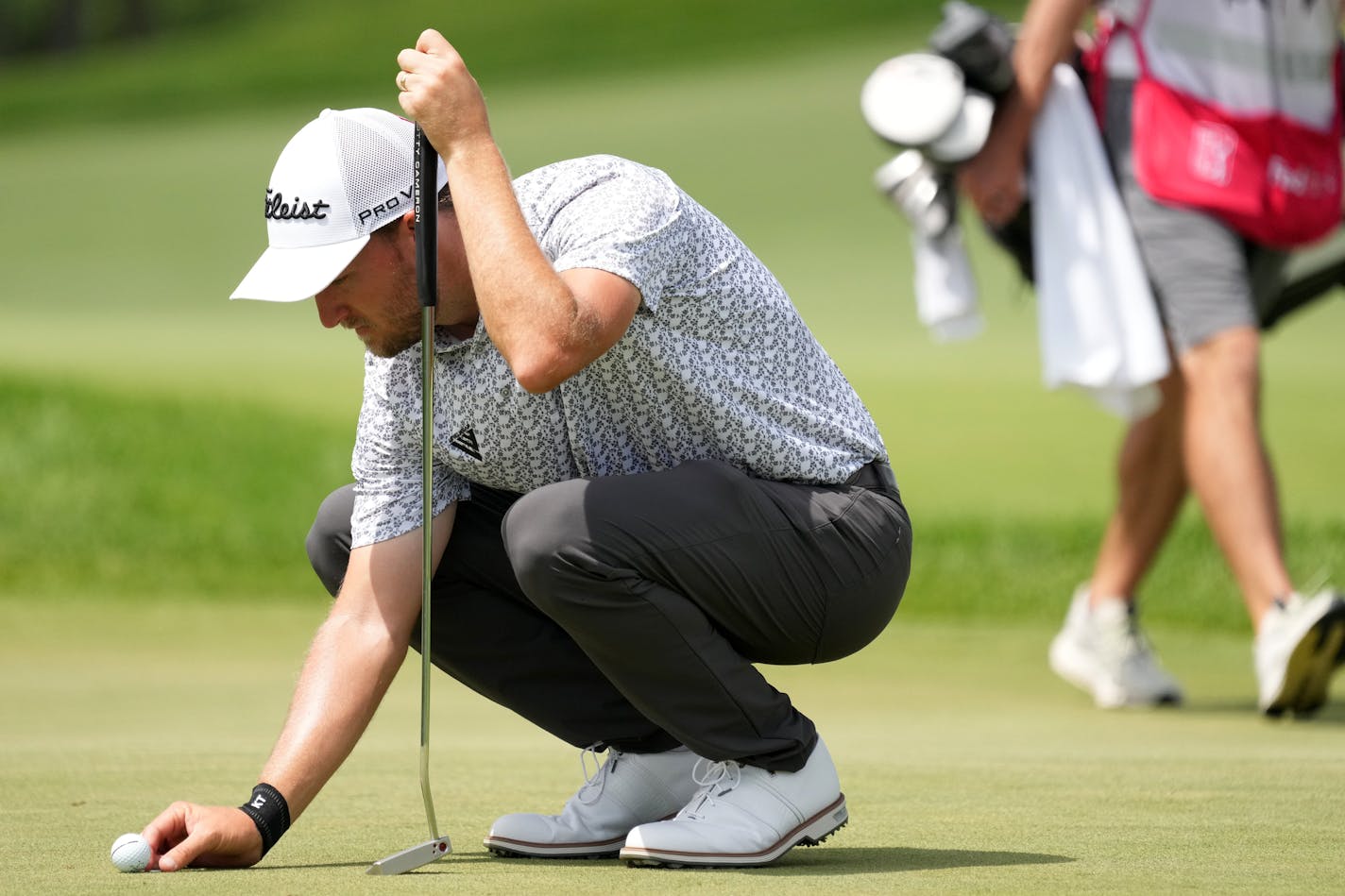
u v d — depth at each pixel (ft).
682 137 272.51
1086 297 59.41
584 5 428.56
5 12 643.45
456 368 31.14
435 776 41.52
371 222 29.96
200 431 116.57
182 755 43.55
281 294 29.40
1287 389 138.51
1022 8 381.40
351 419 123.75
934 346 161.17
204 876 28.71
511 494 33.37
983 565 91.61
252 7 622.54
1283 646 55.67
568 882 28.53
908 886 27.96
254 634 76.33
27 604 83.46
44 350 153.38
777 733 30.66
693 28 395.96
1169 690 61.82
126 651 70.49
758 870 30.01
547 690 33.37
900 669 69.77
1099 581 63.57
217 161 287.89
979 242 217.56
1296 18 59.62
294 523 100.94
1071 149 60.03
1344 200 62.23
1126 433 64.13
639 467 31.89
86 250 226.58
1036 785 39.75
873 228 216.54
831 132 270.87
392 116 31.04
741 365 30.89
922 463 113.29
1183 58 59.62
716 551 29.94
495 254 28.14
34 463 107.34
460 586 33.17
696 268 30.17
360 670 31.60
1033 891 27.37
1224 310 58.75
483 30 417.90
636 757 33.09
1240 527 57.77
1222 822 34.45
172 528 98.53
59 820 34.12
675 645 29.94
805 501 31.07
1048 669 70.49
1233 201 58.85
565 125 288.10
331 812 36.24
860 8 399.65
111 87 390.01
